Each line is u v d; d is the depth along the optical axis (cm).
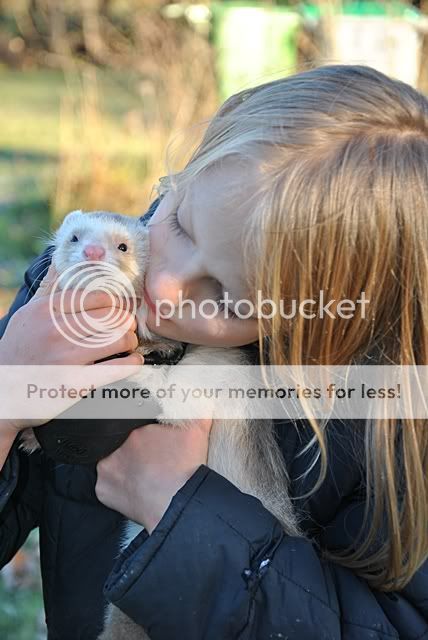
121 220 67
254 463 62
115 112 255
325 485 59
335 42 186
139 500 57
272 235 53
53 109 361
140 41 231
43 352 56
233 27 200
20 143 314
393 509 54
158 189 69
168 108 214
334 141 54
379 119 55
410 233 54
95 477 62
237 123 56
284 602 52
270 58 201
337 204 53
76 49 276
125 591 52
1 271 201
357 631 53
